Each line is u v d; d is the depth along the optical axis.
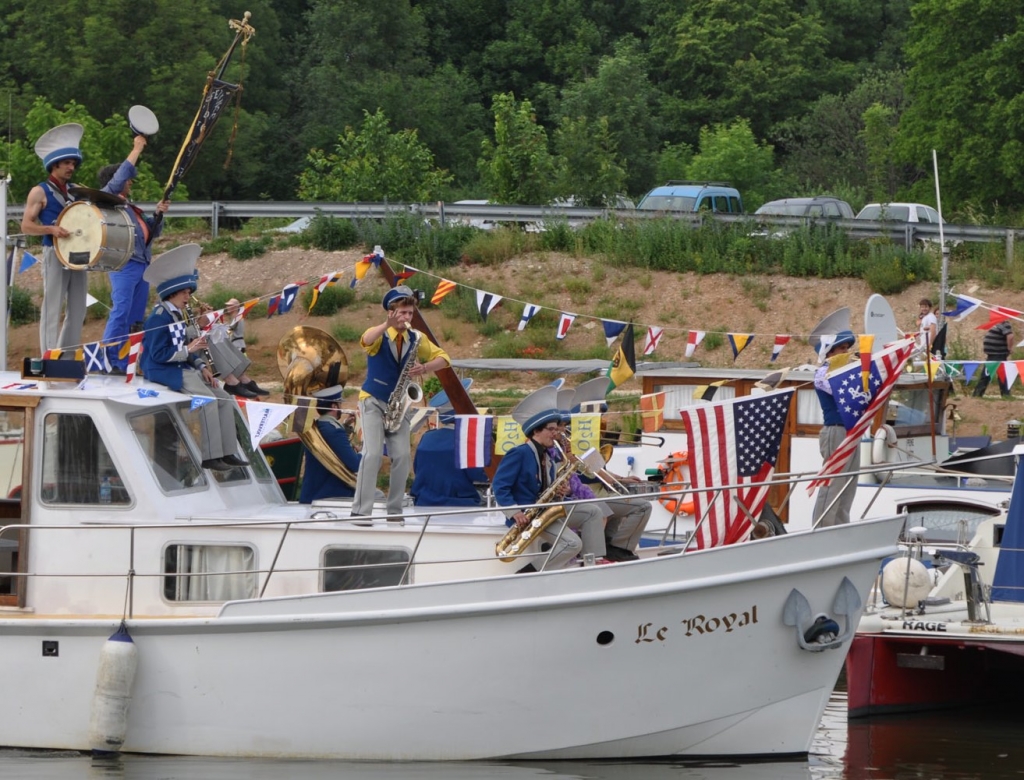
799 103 141.75
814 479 22.91
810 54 146.75
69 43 113.62
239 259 71.25
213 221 74.56
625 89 129.88
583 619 21.97
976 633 28.11
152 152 111.75
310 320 64.88
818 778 22.28
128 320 26.77
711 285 67.25
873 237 70.06
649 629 22.12
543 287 67.50
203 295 67.56
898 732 27.16
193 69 112.81
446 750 22.30
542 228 73.50
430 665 22.02
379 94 132.00
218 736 22.52
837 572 22.72
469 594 21.81
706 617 22.25
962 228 68.81
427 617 21.80
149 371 24.64
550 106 140.88
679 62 148.00
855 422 24.53
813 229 70.38
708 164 113.88
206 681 22.45
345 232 71.62
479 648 21.97
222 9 132.75
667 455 38.72
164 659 22.52
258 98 132.00
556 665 22.03
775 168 124.31
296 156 129.50
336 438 27.25
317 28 140.50
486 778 21.67
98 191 26.12
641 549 24.94
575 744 22.39
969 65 94.00
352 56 140.00
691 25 147.62
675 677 22.33
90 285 62.81
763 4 148.00
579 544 22.80
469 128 140.88
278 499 26.83
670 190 82.38
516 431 25.23
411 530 22.89
